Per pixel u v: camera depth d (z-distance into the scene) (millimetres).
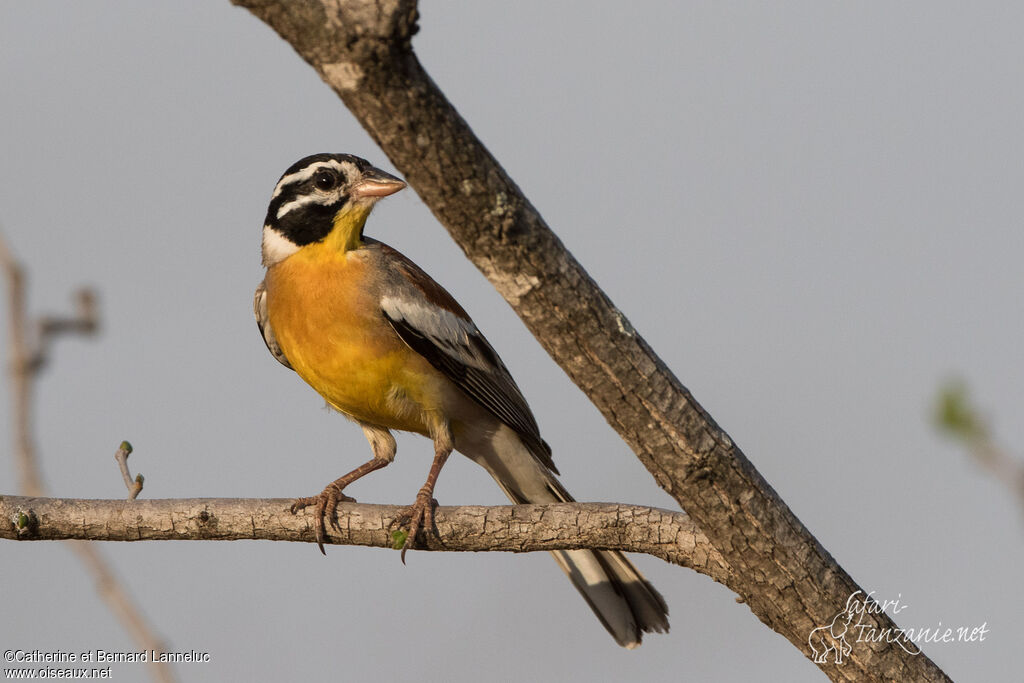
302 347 11266
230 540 9570
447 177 6145
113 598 6883
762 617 8141
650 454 7441
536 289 6699
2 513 8977
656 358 7141
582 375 7102
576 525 9125
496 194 6293
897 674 8016
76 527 9148
